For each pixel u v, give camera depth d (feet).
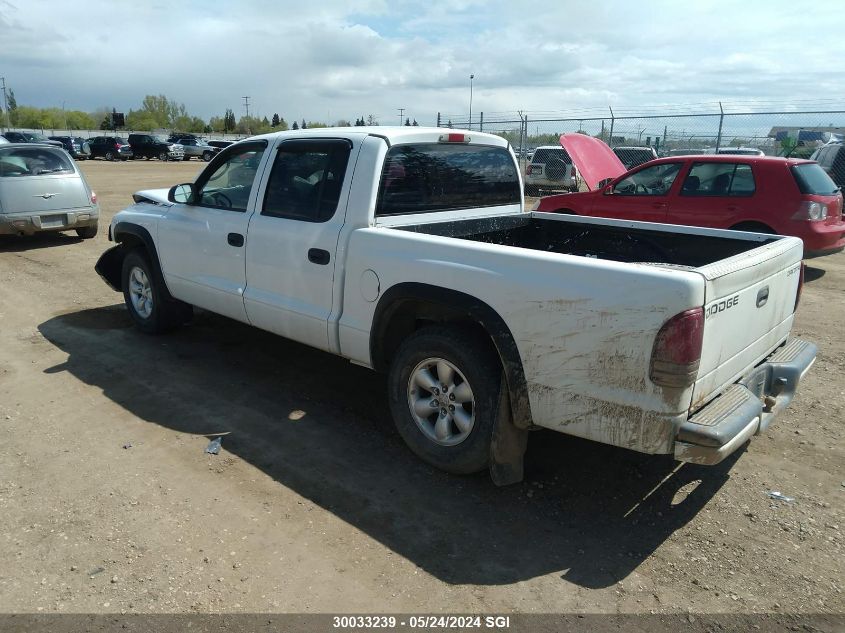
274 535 10.23
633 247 14.83
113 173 97.66
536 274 10.11
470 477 12.10
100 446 13.01
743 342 10.53
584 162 40.81
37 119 378.73
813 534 10.42
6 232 32.76
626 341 9.25
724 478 12.13
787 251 11.71
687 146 60.80
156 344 19.12
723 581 9.31
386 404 15.26
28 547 9.87
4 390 15.72
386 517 10.77
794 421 14.52
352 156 13.26
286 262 14.30
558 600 8.90
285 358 18.13
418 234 12.13
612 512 11.03
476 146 15.48
